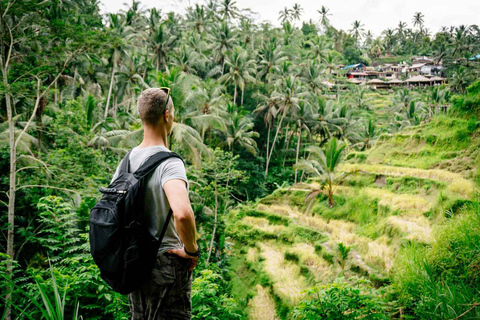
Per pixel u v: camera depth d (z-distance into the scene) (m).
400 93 70.31
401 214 13.88
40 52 11.95
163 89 1.62
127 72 39.72
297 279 14.80
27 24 12.09
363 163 22.59
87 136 18.94
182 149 18.81
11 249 10.02
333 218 18.48
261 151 51.19
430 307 5.59
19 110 17.09
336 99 74.81
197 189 18.64
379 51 128.75
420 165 18.69
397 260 10.78
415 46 131.88
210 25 65.00
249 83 53.00
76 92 36.38
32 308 4.90
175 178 1.38
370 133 49.38
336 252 14.23
